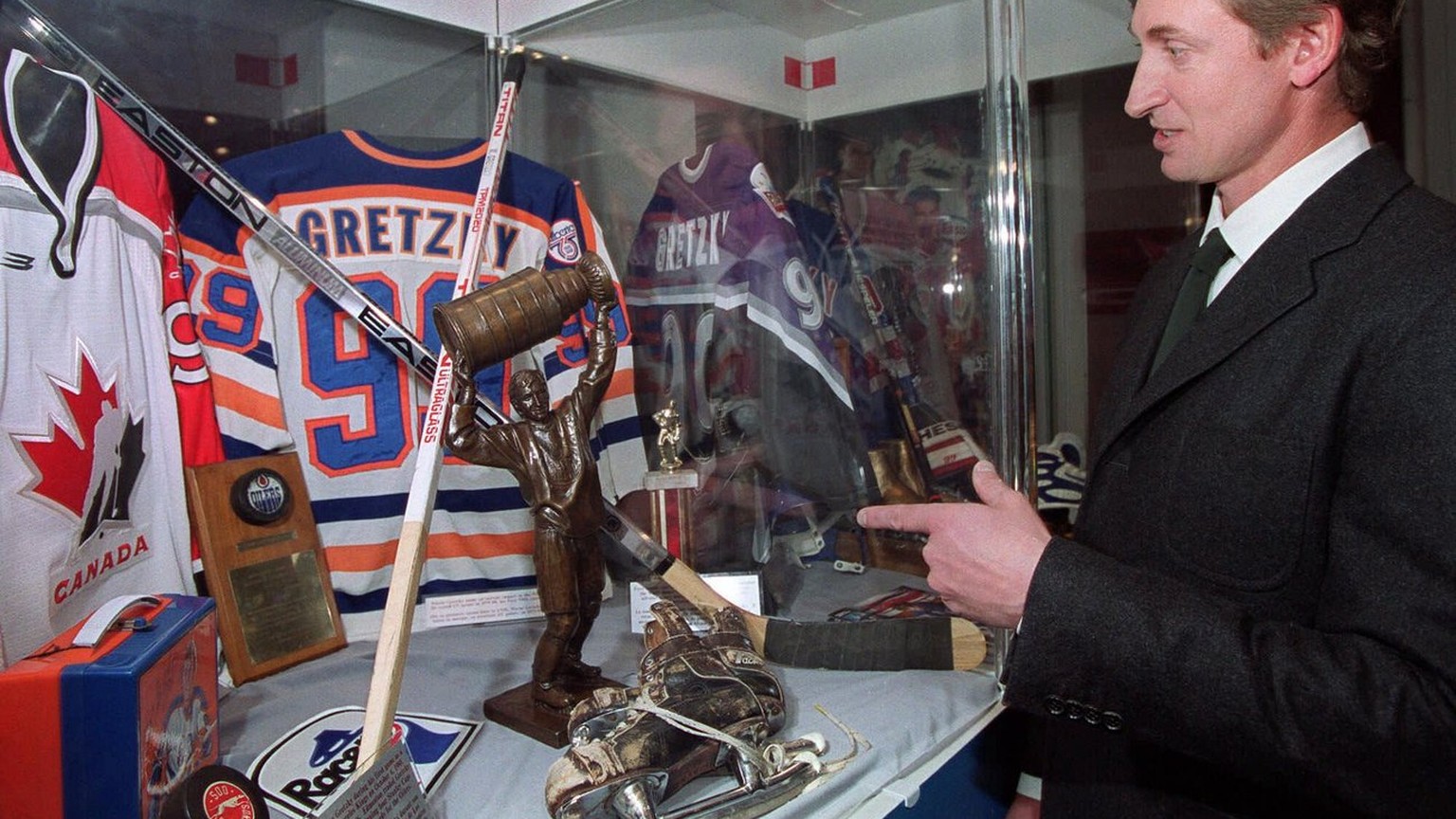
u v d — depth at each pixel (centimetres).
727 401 154
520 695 109
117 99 112
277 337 136
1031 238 123
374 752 73
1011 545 70
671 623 94
